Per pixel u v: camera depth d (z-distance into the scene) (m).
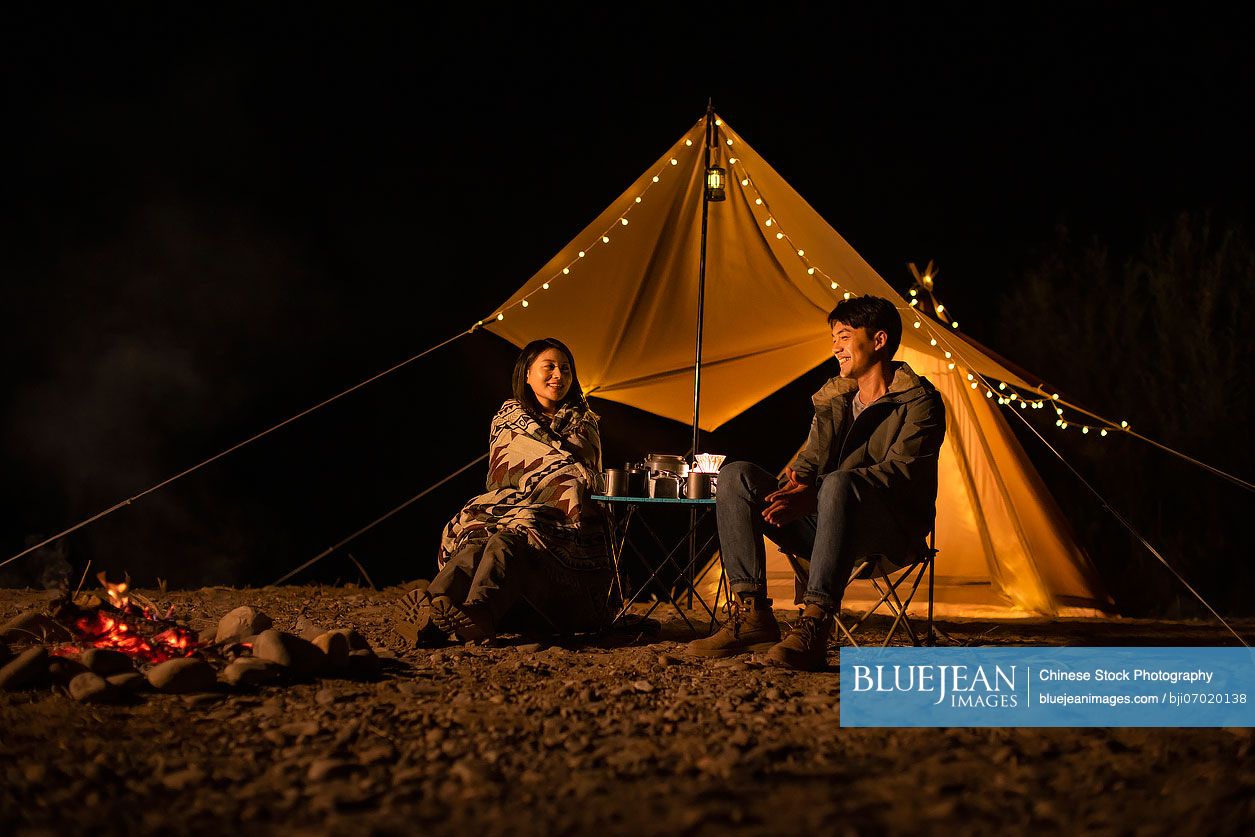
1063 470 9.12
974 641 4.31
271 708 2.79
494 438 4.53
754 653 3.73
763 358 6.65
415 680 3.22
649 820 1.88
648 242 5.86
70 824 1.90
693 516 4.98
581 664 3.56
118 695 2.85
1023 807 1.95
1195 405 8.80
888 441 3.69
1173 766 2.24
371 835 1.82
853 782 2.12
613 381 6.64
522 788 2.10
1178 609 8.05
